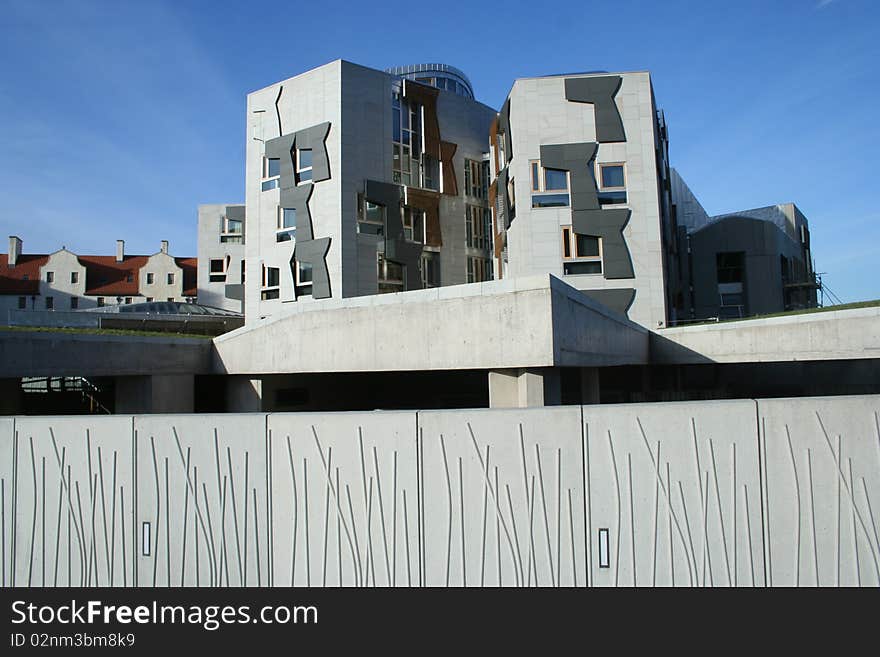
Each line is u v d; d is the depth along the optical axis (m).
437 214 45.25
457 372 27.66
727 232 54.38
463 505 8.65
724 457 8.23
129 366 19.34
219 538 9.18
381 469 8.84
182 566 9.23
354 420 8.95
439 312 15.81
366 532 8.83
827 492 8.02
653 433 8.37
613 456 8.42
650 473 8.35
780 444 8.15
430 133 45.41
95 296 66.81
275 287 41.53
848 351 22.91
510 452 8.60
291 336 19.64
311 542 8.95
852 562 7.91
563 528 8.45
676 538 8.26
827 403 8.09
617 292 36.88
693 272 55.00
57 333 17.41
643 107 37.91
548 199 38.06
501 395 15.03
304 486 9.03
